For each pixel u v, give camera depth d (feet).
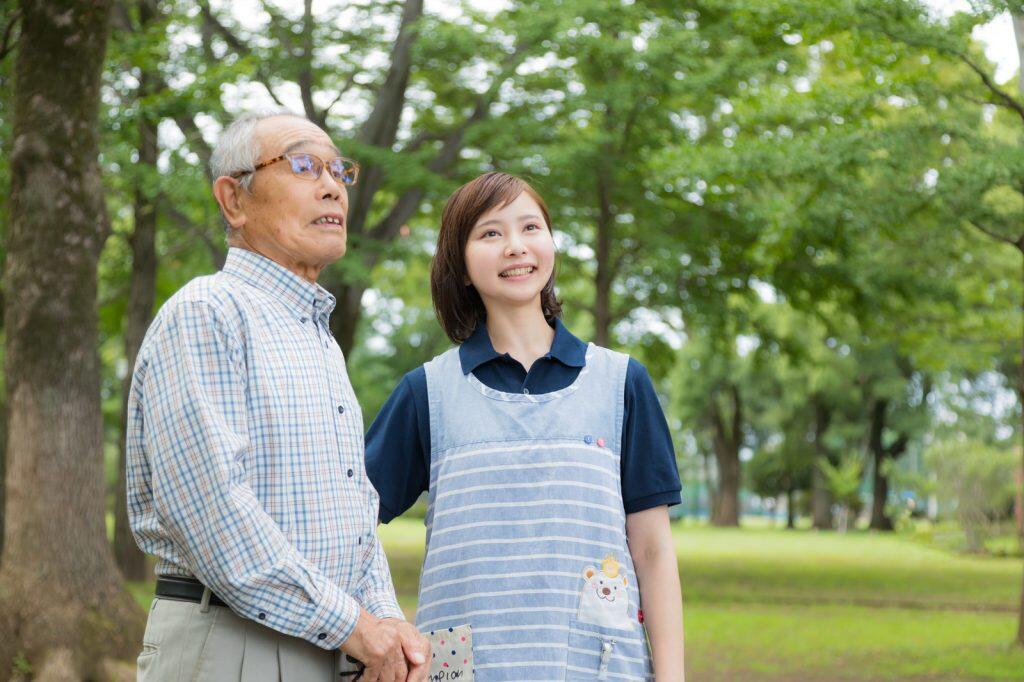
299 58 49.39
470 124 51.24
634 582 8.61
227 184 8.43
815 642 35.99
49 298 26.07
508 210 8.96
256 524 7.29
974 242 49.83
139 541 7.87
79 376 26.53
